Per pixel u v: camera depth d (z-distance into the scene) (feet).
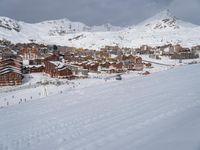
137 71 490.90
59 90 254.27
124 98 75.00
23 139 49.37
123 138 39.17
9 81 315.17
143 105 59.62
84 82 301.43
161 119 44.70
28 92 248.73
